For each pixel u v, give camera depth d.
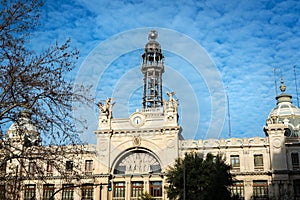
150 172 72.19
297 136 75.31
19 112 28.73
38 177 30.39
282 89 84.12
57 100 27.80
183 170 55.62
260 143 71.38
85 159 73.81
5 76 28.20
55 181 69.44
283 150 69.56
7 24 28.00
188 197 55.16
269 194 68.19
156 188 71.44
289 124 76.81
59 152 29.61
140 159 73.75
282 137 70.38
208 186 54.97
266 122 73.25
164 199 69.31
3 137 28.88
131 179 72.31
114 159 73.25
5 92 27.83
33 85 27.70
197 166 57.06
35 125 28.03
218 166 57.41
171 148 71.56
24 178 31.05
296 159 69.81
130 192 71.69
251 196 68.44
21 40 28.36
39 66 28.11
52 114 28.05
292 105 81.12
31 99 27.84
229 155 72.00
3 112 27.80
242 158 71.25
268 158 70.44
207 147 72.56
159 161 72.31
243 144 71.62
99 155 73.31
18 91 27.83
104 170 72.50
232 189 69.88
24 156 29.27
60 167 32.00
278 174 68.31
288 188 67.38
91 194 71.38
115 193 72.25
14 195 29.97
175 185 56.97
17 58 28.02
